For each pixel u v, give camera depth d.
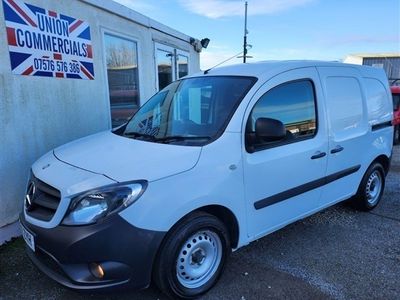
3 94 3.83
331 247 3.79
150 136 3.26
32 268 3.32
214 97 3.30
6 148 3.90
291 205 3.52
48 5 4.41
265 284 3.09
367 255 3.62
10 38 3.88
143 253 2.45
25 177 4.17
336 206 5.05
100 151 3.00
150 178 2.50
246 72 3.43
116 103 6.13
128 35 6.29
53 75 4.55
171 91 3.87
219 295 2.93
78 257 2.38
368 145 4.50
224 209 2.94
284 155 3.31
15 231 4.00
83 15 5.07
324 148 3.75
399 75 27.59
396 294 2.96
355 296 2.94
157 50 7.55
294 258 3.54
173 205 2.54
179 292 2.73
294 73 3.54
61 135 4.77
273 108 3.28
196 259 2.84
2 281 3.11
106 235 2.36
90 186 2.45
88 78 5.27
